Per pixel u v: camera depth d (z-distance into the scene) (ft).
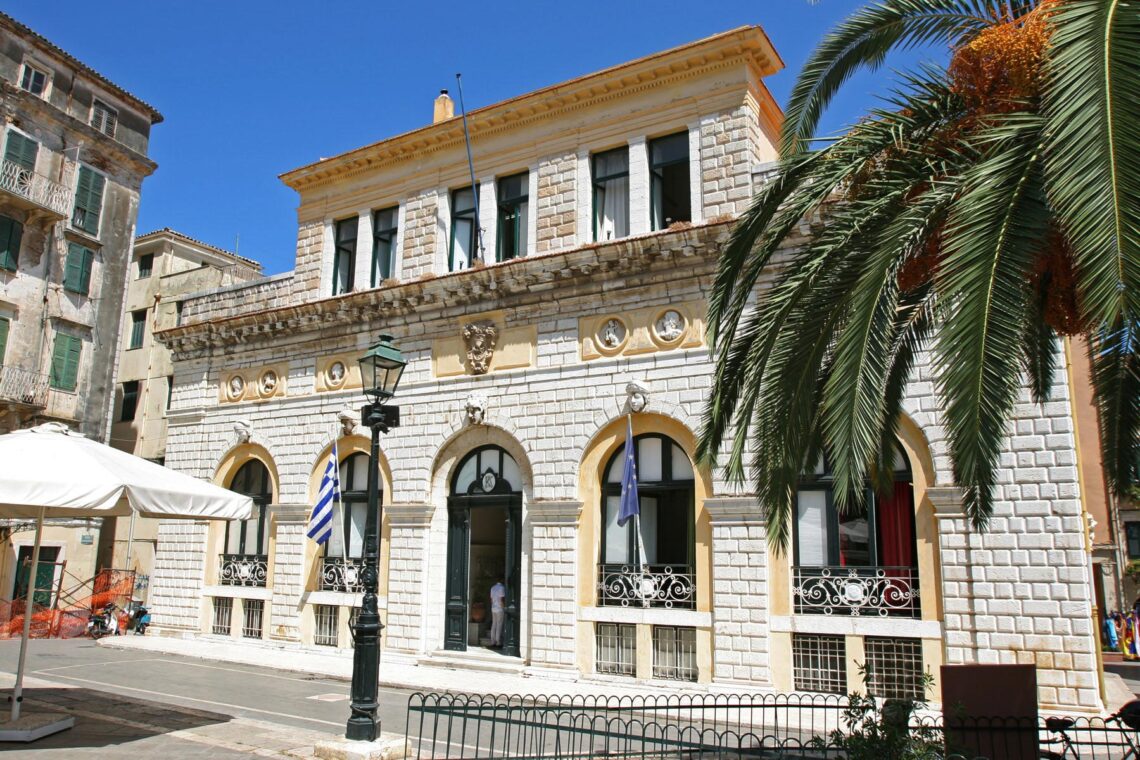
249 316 78.59
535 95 67.77
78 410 99.04
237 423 78.54
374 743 33.78
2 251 92.94
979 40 27.25
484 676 59.06
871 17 32.42
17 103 94.32
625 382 59.16
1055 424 46.26
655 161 64.23
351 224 79.51
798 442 28.07
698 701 50.88
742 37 60.13
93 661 66.69
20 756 31.42
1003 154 22.35
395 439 69.36
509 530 63.21
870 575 50.03
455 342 67.92
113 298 104.73
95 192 103.45
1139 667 81.35
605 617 56.80
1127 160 17.40
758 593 51.88
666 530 57.52
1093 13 18.94
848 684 48.75
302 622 70.74
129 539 114.42
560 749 37.45
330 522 68.18
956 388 21.01
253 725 39.78
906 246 25.13
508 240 69.82
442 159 73.77
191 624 77.36
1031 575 45.44
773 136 67.87
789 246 53.78
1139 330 17.76
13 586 90.43
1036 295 28.55
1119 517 106.22
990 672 28.50
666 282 58.70
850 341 24.20
